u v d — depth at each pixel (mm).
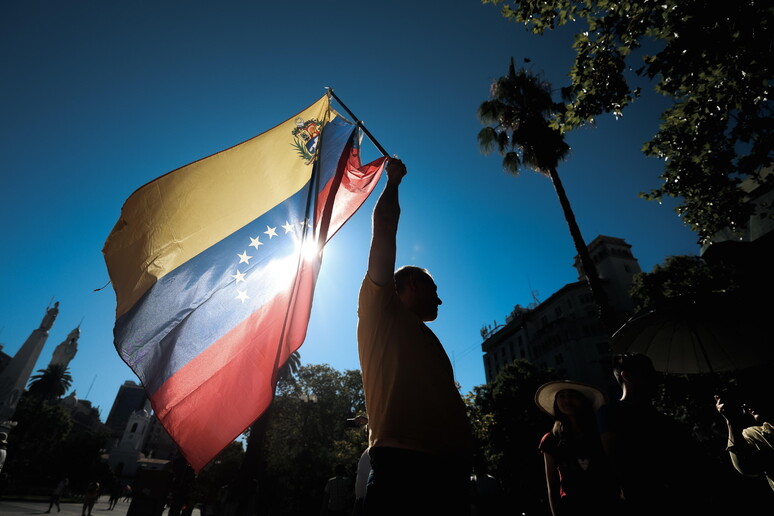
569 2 6402
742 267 9070
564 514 2697
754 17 4621
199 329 2449
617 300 46750
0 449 10289
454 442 1374
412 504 1192
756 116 5523
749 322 3732
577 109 6742
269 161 3125
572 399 2953
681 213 8188
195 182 2838
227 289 2615
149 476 9141
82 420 98000
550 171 13922
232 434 2133
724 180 7277
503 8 6875
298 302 2275
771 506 2693
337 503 8148
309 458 34906
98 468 57875
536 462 26891
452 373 1657
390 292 1583
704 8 4832
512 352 58938
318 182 2854
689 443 2332
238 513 13047
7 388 52000
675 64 5199
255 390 2270
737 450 3168
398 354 1449
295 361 33656
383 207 1767
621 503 2500
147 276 2486
